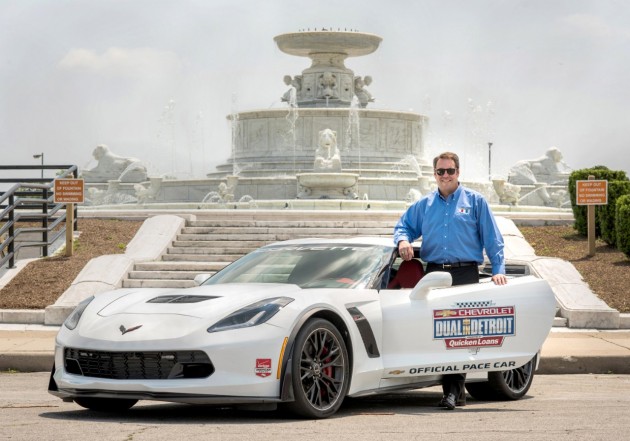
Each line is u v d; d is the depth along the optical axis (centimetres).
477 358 848
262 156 3794
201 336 723
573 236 2353
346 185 3303
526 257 1892
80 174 4491
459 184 890
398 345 812
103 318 772
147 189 3675
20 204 2095
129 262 1916
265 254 891
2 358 1216
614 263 2008
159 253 2083
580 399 926
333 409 759
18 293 1770
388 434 658
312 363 747
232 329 726
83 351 758
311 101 3988
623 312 1677
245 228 2286
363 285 820
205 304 760
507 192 3559
